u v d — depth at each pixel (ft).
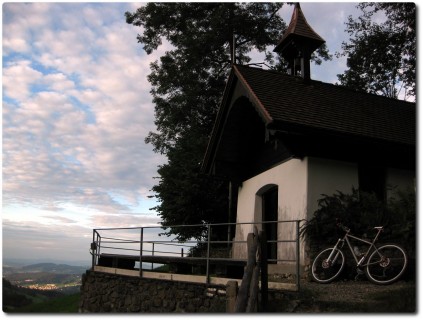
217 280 26.53
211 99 80.64
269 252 41.37
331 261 27.73
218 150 45.57
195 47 78.13
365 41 69.62
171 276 30.35
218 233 60.34
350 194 34.04
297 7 46.19
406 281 25.14
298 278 23.06
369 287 24.54
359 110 40.16
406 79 68.59
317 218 31.35
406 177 36.94
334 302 20.56
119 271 35.83
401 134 37.22
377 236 26.71
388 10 63.72
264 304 22.58
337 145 34.73
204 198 58.80
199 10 85.76
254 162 44.96
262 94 36.04
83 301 37.42
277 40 85.25
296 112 34.60
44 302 37.47
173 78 81.25
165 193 59.88
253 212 43.19
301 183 34.22
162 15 85.25
